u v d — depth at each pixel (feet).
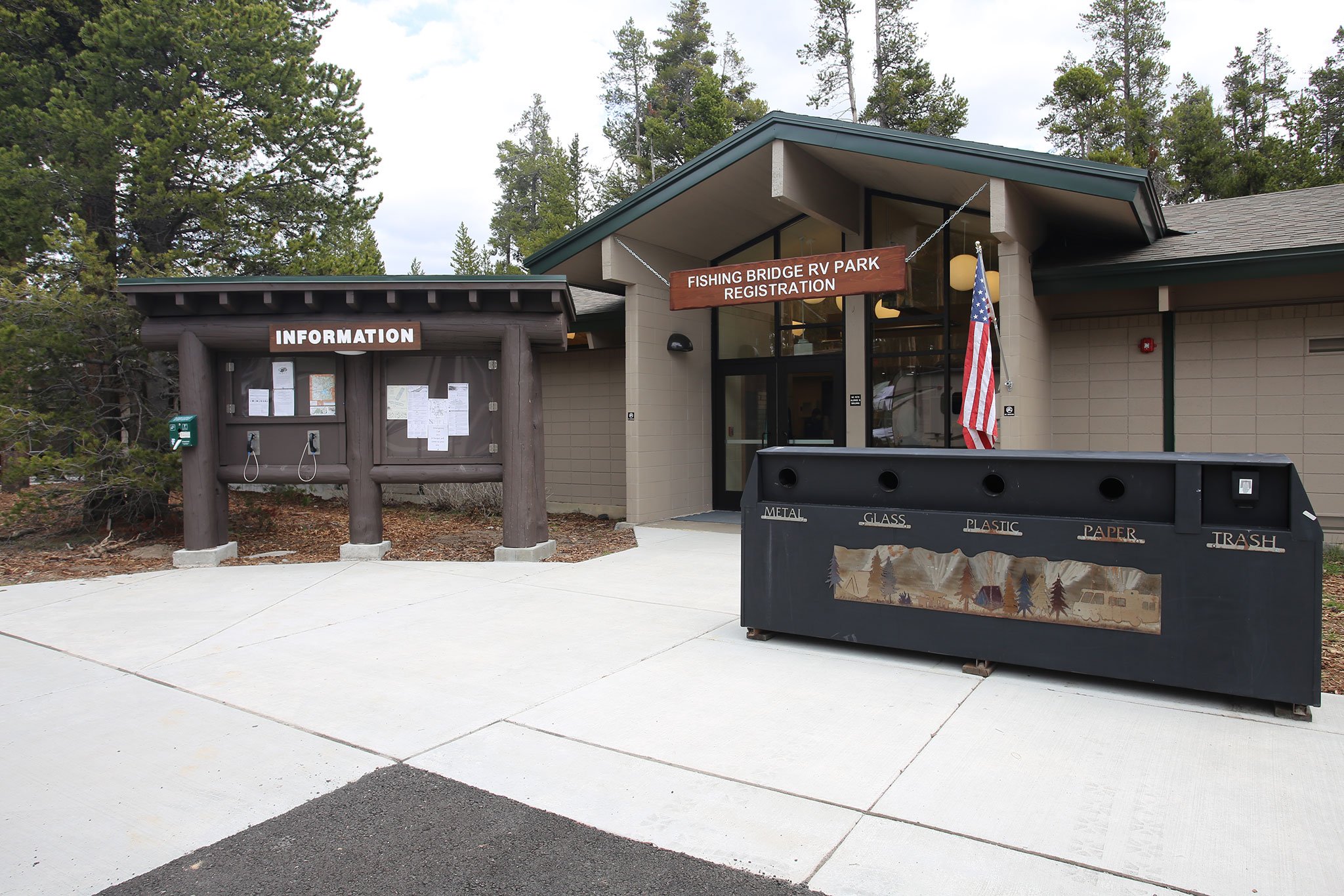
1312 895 8.89
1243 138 99.19
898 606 17.01
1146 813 10.71
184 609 22.16
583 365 44.32
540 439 29.73
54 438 30.73
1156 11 117.29
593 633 19.49
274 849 10.17
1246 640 14.01
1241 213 34.99
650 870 9.60
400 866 9.77
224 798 11.48
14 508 30.53
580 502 44.57
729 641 18.78
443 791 11.62
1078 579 15.26
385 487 47.55
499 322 28.37
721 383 41.88
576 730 13.66
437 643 18.70
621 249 36.09
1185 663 14.43
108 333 31.63
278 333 27.81
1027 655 15.74
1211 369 31.14
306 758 12.73
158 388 34.71
